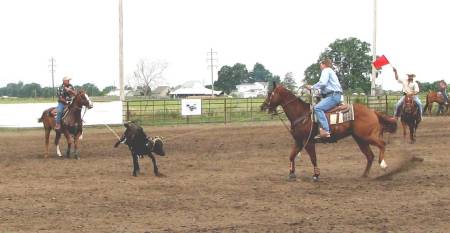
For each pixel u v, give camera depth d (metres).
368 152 14.66
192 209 11.13
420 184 13.59
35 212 10.93
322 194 12.55
